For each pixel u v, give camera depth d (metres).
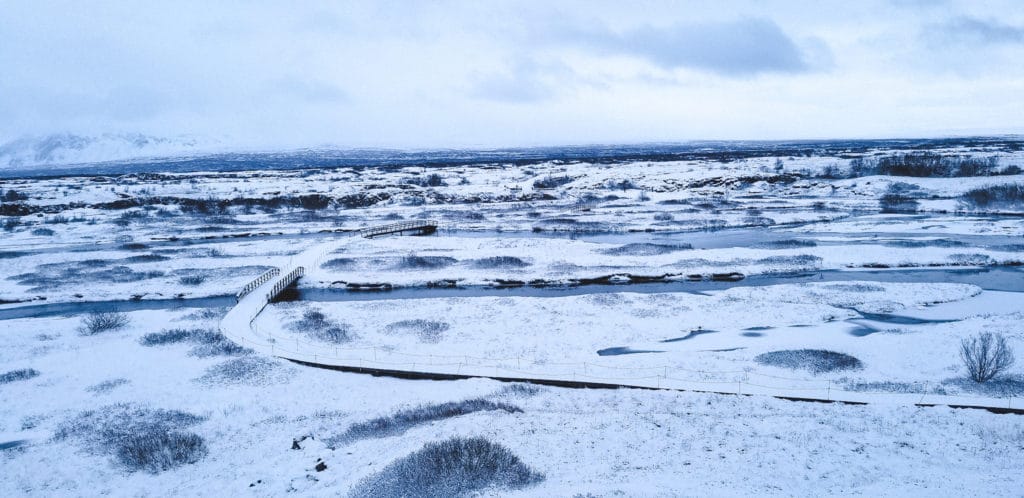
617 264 53.69
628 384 27.09
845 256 54.22
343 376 29.67
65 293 47.25
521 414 24.03
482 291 47.28
